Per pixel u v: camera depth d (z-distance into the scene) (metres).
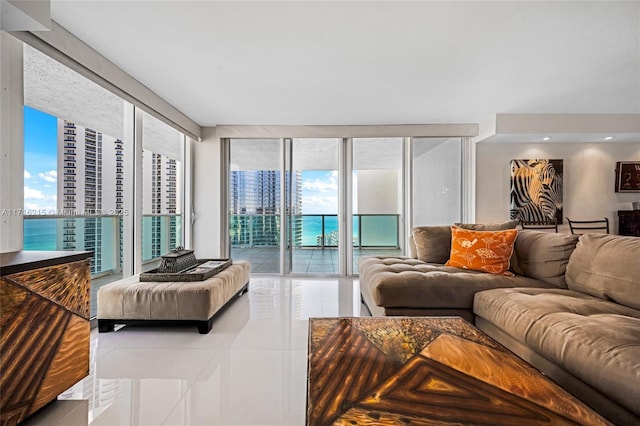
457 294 2.43
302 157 5.35
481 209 5.09
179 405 1.65
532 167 5.05
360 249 5.48
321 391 1.02
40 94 2.80
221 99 3.90
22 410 1.42
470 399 0.97
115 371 2.02
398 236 5.39
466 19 2.29
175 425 1.49
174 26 2.37
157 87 3.52
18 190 2.10
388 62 2.94
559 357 1.48
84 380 1.90
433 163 5.16
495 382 1.07
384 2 2.10
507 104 4.12
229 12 2.20
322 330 1.58
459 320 1.73
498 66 3.02
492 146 5.09
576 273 2.28
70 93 3.07
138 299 2.67
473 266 2.85
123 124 3.46
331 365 1.20
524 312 1.83
